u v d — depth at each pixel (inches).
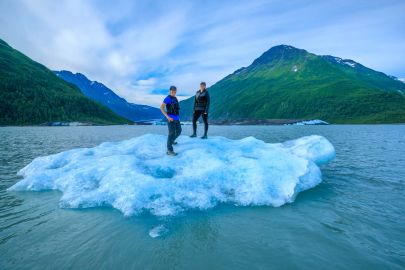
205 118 447.8
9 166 490.6
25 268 144.6
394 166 477.7
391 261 150.5
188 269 142.9
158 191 254.5
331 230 194.1
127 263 149.3
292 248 165.6
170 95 352.2
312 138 517.7
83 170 313.1
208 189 277.0
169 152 348.2
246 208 247.0
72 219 217.9
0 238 181.9
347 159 567.8
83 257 156.1
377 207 249.1
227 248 165.9
